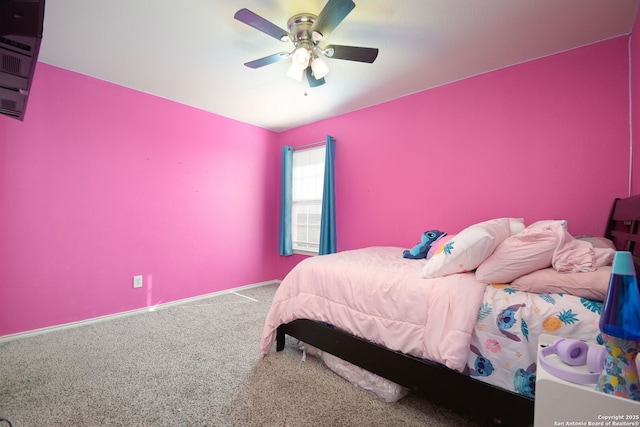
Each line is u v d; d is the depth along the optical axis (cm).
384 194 311
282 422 138
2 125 221
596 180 199
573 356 82
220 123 359
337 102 317
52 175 242
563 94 212
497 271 134
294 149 408
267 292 369
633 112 183
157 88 286
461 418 143
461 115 259
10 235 224
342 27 191
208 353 208
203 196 343
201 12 177
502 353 119
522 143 228
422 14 177
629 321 69
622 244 168
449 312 132
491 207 242
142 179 294
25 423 136
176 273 320
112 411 145
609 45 196
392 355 150
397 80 263
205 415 143
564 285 119
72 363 191
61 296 247
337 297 178
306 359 201
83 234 258
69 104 249
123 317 278
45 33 198
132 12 176
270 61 192
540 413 77
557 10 171
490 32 194
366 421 140
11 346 214
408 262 193
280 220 406
